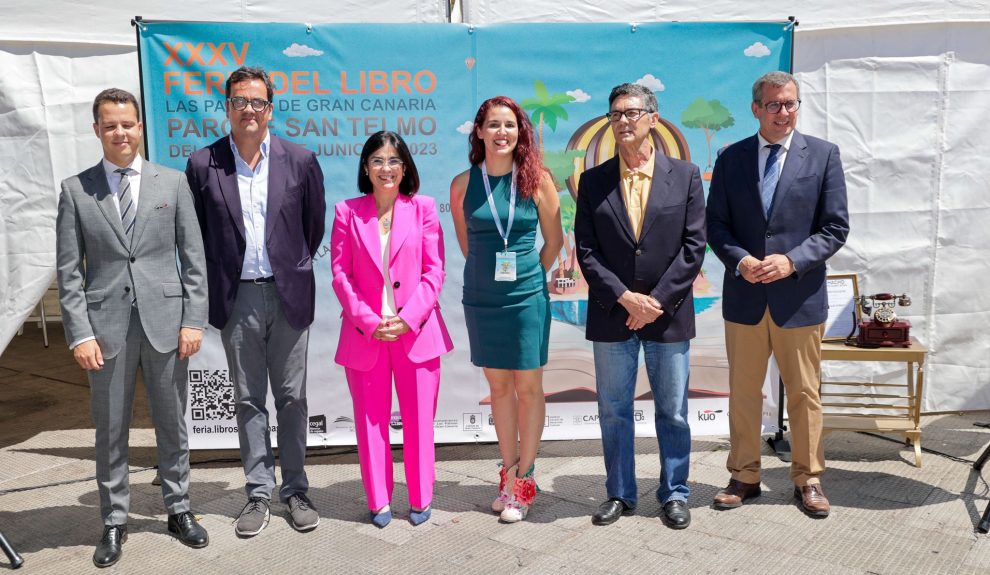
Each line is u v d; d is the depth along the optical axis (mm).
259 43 3934
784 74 3264
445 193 4133
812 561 2953
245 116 3129
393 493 3734
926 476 3777
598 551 3076
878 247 4539
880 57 4422
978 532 3168
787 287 3311
